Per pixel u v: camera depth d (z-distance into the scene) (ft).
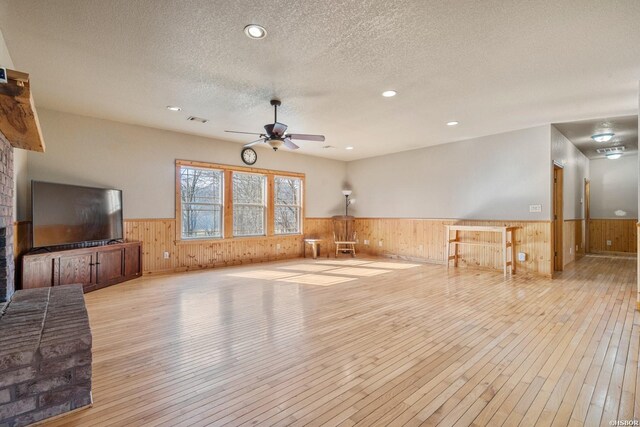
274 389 6.68
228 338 9.35
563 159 20.53
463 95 13.55
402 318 11.09
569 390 6.63
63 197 14.48
